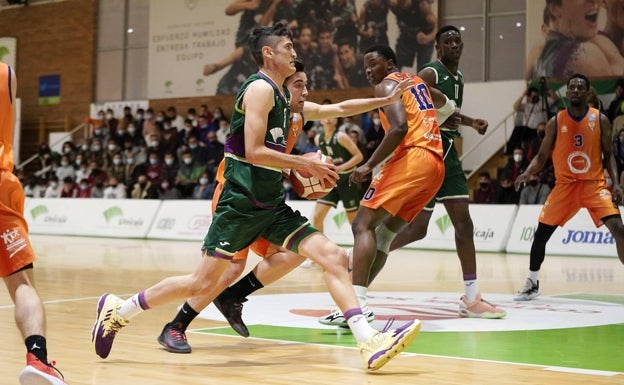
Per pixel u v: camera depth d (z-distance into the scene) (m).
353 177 5.06
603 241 12.94
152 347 4.55
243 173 3.97
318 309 6.24
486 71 18.02
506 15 17.84
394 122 4.97
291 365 4.05
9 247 3.22
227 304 4.78
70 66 23.38
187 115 21.59
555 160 6.97
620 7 16.36
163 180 18.95
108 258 11.79
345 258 4.01
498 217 14.21
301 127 4.57
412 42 18.45
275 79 4.01
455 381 3.66
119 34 22.75
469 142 17.91
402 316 5.94
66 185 20.11
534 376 3.78
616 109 15.67
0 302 6.53
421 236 5.93
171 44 21.84
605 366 4.05
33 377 3.07
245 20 20.66
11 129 3.36
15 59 24.11
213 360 4.18
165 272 9.62
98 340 4.12
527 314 6.09
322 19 19.42
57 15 23.56
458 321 5.68
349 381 3.67
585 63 16.69
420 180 5.07
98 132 21.17
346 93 19.16
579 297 7.34
